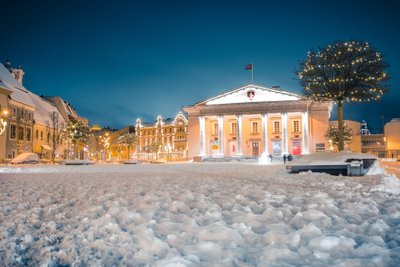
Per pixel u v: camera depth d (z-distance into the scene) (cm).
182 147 10550
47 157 7106
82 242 457
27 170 2667
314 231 462
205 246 415
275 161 6225
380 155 9200
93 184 1216
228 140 7231
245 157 6588
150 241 441
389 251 374
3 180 1466
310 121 6612
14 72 7656
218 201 748
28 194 952
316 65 2731
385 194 848
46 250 422
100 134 13725
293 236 436
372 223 509
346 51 2655
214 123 7362
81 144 9581
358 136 8806
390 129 8719
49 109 7800
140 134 11656
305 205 676
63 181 1388
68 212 661
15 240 466
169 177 1545
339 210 614
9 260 390
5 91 5472
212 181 1261
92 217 607
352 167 1684
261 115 6694
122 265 375
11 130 5788
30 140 6438
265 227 509
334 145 6297
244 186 1038
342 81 2642
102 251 421
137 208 677
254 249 415
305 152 6406
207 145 7294
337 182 1167
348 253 388
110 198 824
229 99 6975
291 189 959
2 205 755
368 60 2645
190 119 7338
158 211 643
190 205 704
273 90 6744
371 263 340
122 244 440
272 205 684
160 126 11125
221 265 358
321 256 377
